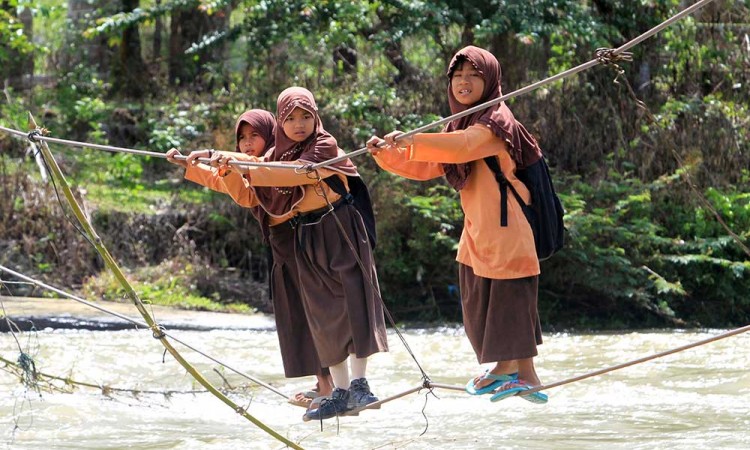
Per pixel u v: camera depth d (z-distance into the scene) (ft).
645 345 83.61
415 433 53.67
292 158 44.88
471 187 41.83
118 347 78.13
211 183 47.34
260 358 76.23
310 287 45.34
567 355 78.69
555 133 112.98
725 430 53.01
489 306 41.73
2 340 79.30
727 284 102.12
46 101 131.75
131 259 105.29
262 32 118.01
